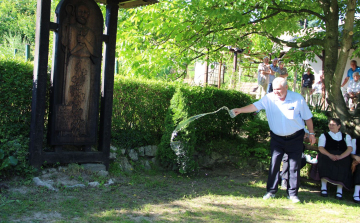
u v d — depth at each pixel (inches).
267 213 179.3
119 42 310.5
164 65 325.4
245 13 300.7
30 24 832.3
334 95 300.0
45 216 147.3
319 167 243.3
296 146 206.5
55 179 198.1
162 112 288.8
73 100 217.0
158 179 238.8
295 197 208.8
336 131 243.3
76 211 156.9
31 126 202.5
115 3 231.0
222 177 273.6
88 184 200.2
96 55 224.5
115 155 249.0
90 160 223.8
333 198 235.9
